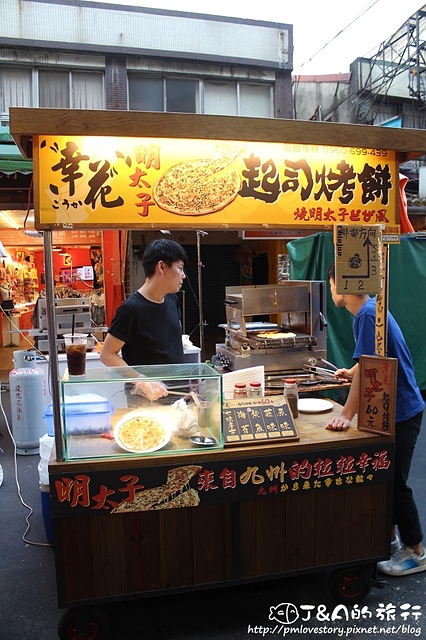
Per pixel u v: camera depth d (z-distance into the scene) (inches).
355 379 99.5
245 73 406.9
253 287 156.0
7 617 95.3
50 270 78.4
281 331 167.2
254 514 87.7
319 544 91.7
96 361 193.6
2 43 356.8
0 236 373.7
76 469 80.0
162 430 88.3
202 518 85.7
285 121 81.6
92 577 82.9
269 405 94.6
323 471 89.5
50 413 121.3
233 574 87.9
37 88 370.9
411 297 241.0
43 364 204.1
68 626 85.3
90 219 78.5
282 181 86.2
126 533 83.2
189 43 391.9
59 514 80.3
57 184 77.2
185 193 81.8
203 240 436.8
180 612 95.2
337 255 86.6
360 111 491.8
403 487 103.7
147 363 111.3
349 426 97.8
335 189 89.1
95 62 375.6
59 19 366.3
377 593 100.4
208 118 78.2
